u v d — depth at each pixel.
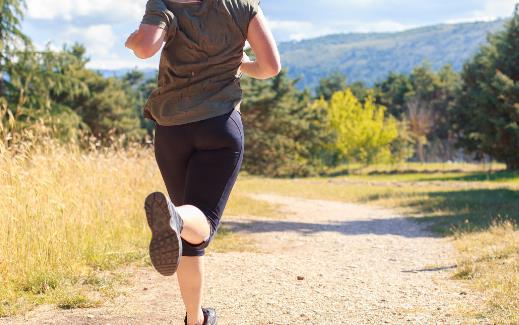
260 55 2.89
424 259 8.05
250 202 19.25
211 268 6.66
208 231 2.73
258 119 50.06
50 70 20.86
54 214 6.39
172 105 2.86
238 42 2.86
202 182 2.82
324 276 6.35
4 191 5.93
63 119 20.19
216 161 2.85
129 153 10.79
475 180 36.00
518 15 36.03
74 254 6.34
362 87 117.00
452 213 15.13
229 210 16.22
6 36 19.52
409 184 32.75
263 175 50.56
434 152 61.97
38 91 20.55
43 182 6.46
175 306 4.81
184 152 2.90
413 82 101.00
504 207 15.74
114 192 8.73
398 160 57.03
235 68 2.90
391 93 103.69
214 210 2.82
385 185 32.75
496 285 5.53
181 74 2.83
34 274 5.42
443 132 80.88
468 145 45.12
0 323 4.21
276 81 56.12
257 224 12.65
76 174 8.20
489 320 4.23
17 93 20.41
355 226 13.20
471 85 44.91
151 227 2.32
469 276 6.23
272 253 8.41
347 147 56.31
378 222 14.13
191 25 2.79
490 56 37.22
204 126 2.83
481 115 36.31
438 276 6.48
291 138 53.81
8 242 5.66
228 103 2.88
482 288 5.49
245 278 6.10
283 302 5.03
